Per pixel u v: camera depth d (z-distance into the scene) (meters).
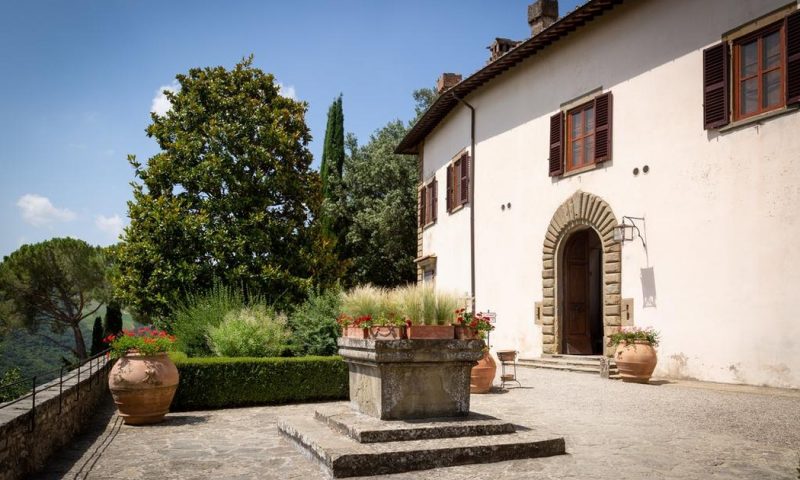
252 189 19.92
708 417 8.06
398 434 6.01
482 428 6.35
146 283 18.77
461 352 6.66
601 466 5.72
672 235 12.43
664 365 12.40
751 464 5.79
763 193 10.73
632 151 13.54
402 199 30.69
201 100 20.47
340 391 10.58
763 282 10.62
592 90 14.79
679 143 12.41
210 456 6.33
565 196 15.49
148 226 18.69
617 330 13.60
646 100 13.27
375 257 30.34
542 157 16.42
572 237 15.93
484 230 19.03
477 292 19.27
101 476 5.56
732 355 11.07
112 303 27.78
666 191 12.65
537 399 9.89
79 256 33.69
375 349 6.34
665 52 12.87
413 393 6.59
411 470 5.57
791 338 10.13
